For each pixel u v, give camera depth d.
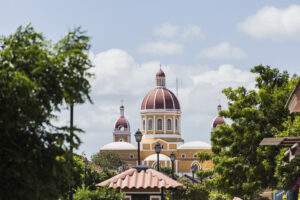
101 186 42.59
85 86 18.47
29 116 17.73
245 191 57.69
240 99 60.62
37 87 16.80
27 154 17.67
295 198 44.53
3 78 17.02
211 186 60.19
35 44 17.80
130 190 41.97
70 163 19.11
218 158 60.56
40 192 17.66
